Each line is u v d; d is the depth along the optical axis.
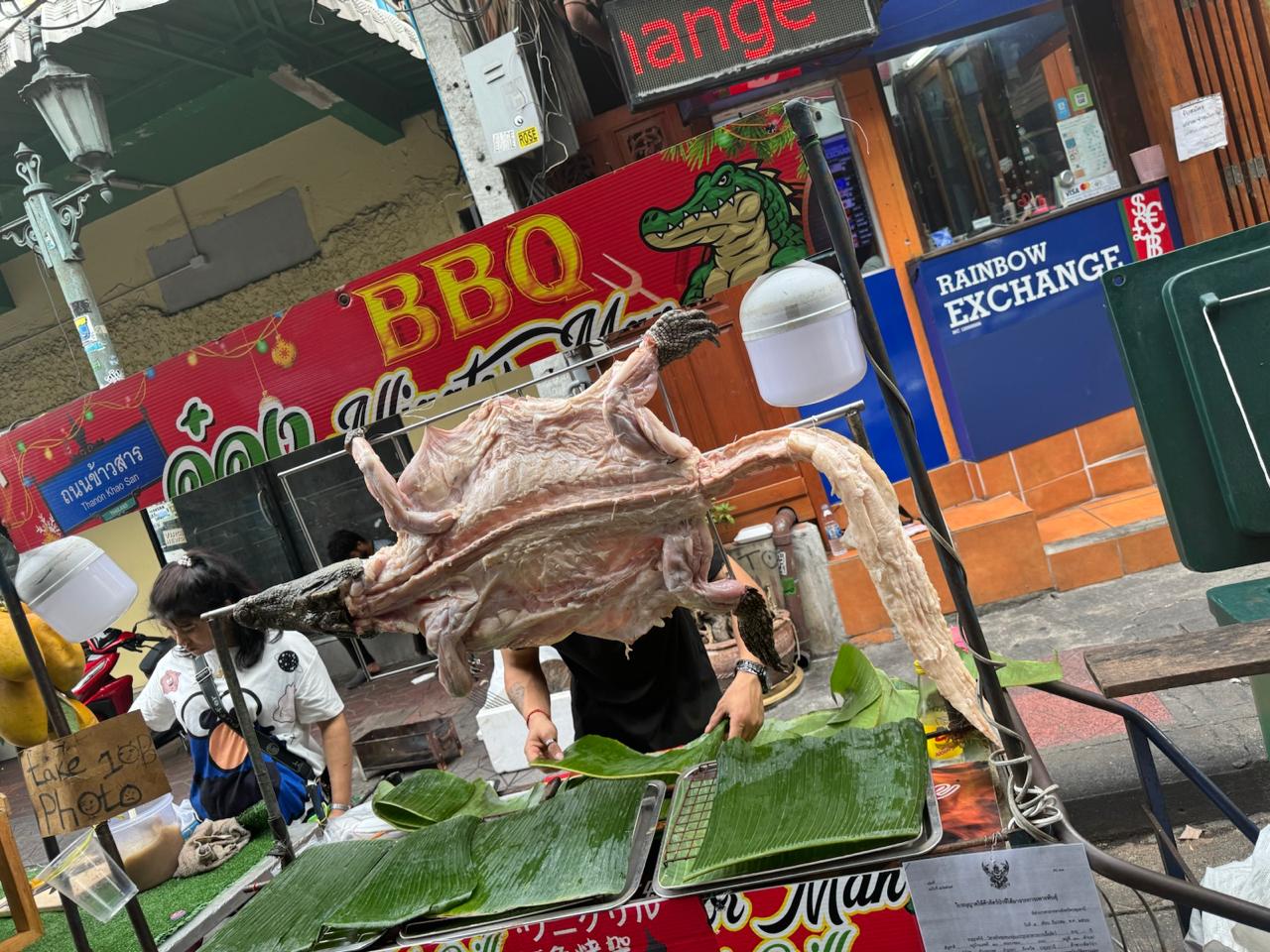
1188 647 1.78
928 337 5.16
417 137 6.58
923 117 5.04
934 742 1.76
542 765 1.96
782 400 1.77
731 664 4.39
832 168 5.07
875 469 1.57
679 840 1.56
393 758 4.30
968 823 1.41
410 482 1.74
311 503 7.11
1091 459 5.16
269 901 1.77
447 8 4.48
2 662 2.32
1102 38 4.88
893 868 1.35
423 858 1.72
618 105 5.41
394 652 7.07
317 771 2.95
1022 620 4.55
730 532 5.34
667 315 1.65
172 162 6.61
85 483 2.40
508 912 1.53
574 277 1.98
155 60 5.33
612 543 1.66
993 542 4.71
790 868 1.40
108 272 7.25
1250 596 2.20
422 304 2.07
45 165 6.30
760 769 1.64
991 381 5.03
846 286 1.41
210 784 2.86
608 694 2.49
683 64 3.81
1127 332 2.08
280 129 6.65
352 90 5.85
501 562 1.68
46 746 1.89
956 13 4.78
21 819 6.39
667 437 1.59
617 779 1.84
